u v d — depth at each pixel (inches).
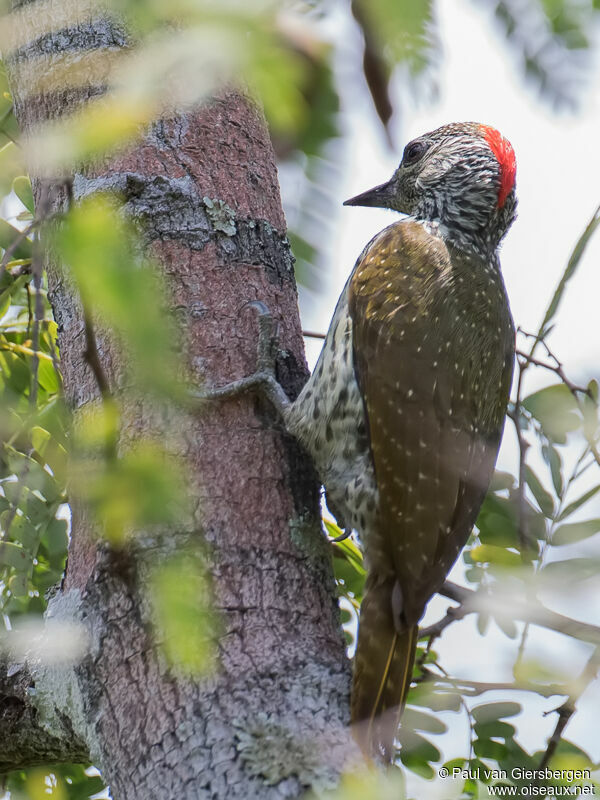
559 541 235.8
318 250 190.1
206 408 232.5
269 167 263.7
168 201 246.1
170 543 210.7
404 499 256.8
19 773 272.7
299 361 260.2
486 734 236.7
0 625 247.1
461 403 275.0
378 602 246.2
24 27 104.0
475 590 250.4
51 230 87.1
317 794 177.2
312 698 199.0
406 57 93.7
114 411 115.3
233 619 209.2
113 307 84.2
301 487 237.8
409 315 276.4
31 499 230.7
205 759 188.7
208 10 79.9
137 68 83.7
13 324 289.4
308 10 86.8
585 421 236.5
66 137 83.5
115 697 204.1
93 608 210.2
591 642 162.6
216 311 243.8
